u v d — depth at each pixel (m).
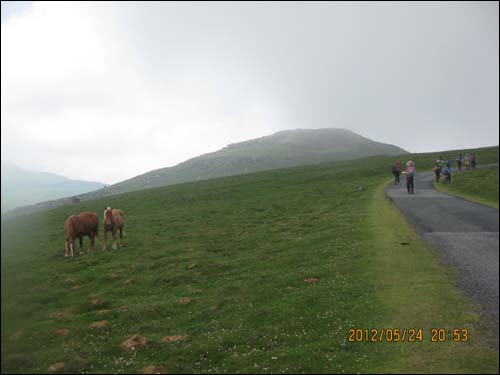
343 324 11.62
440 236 22.25
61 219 50.28
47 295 18.30
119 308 16.33
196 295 17.62
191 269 22.62
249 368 9.55
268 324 12.59
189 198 65.44
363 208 35.75
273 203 51.53
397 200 38.19
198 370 9.88
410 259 17.73
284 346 10.84
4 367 9.60
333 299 13.86
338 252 20.81
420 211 31.19
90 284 20.67
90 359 10.82
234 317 13.69
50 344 12.27
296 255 21.91
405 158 112.00
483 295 13.05
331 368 9.17
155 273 22.42
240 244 29.12
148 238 34.06
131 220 46.06
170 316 15.05
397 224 26.03
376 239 22.28
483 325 10.84
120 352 11.41
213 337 11.87
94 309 16.75
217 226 38.69
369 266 17.27
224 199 61.81
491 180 49.88
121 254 27.78
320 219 34.47
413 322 11.23
